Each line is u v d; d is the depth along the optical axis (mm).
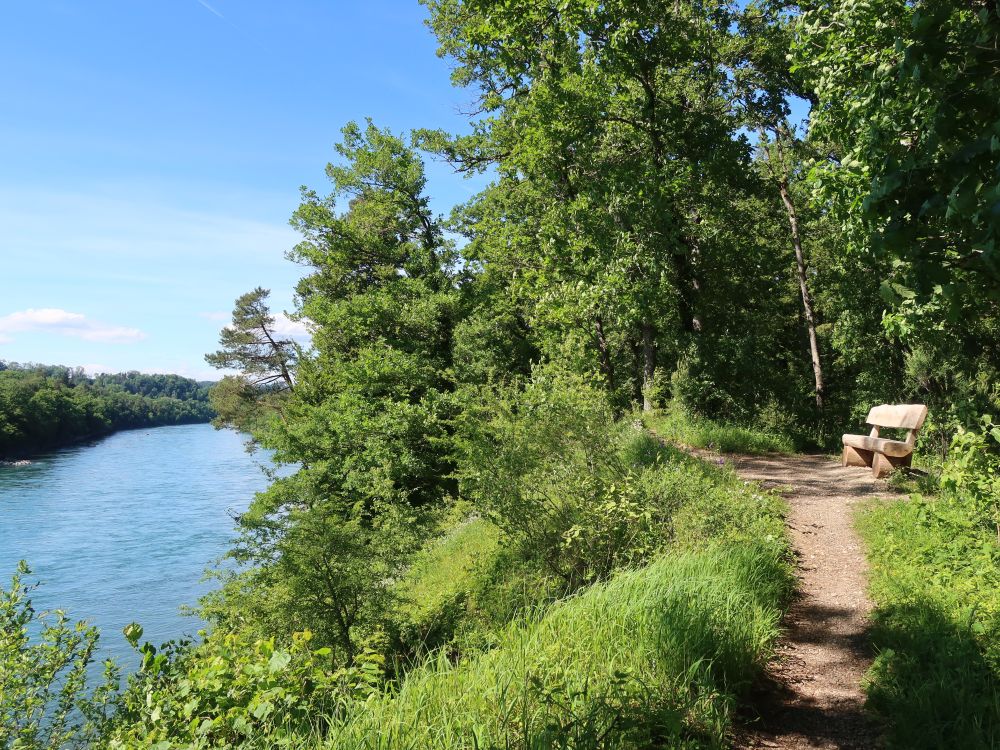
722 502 8789
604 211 18312
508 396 9938
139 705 4270
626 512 8078
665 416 19312
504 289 26219
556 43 17672
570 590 8055
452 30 22328
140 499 52438
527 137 19312
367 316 29516
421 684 3840
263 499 14688
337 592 11281
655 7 17781
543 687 3709
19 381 116125
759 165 22500
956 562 6312
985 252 2141
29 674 6699
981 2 2439
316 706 3961
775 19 18031
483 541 14094
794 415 21172
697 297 22031
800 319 30781
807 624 5992
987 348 13570
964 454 6023
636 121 19719
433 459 24453
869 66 4828
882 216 2660
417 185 30781
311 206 30484
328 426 26094
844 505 10141
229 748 3473
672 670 4344
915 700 4051
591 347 19891
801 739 4020
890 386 19812
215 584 28703
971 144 2221
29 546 35969
